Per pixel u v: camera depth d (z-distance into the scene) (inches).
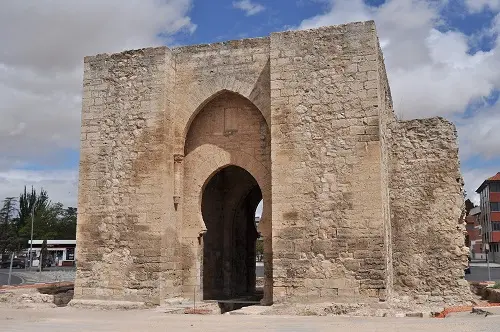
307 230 699.4
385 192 734.5
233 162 801.6
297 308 669.3
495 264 2642.7
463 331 452.4
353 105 707.4
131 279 757.3
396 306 718.5
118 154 796.0
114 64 823.1
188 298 791.7
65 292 890.1
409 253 781.3
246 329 504.1
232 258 1005.8
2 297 824.9
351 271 674.2
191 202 813.2
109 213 784.9
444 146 796.6
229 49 801.6
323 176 705.0
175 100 816.3
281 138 729.0
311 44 739.4
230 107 816.3
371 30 716.0
